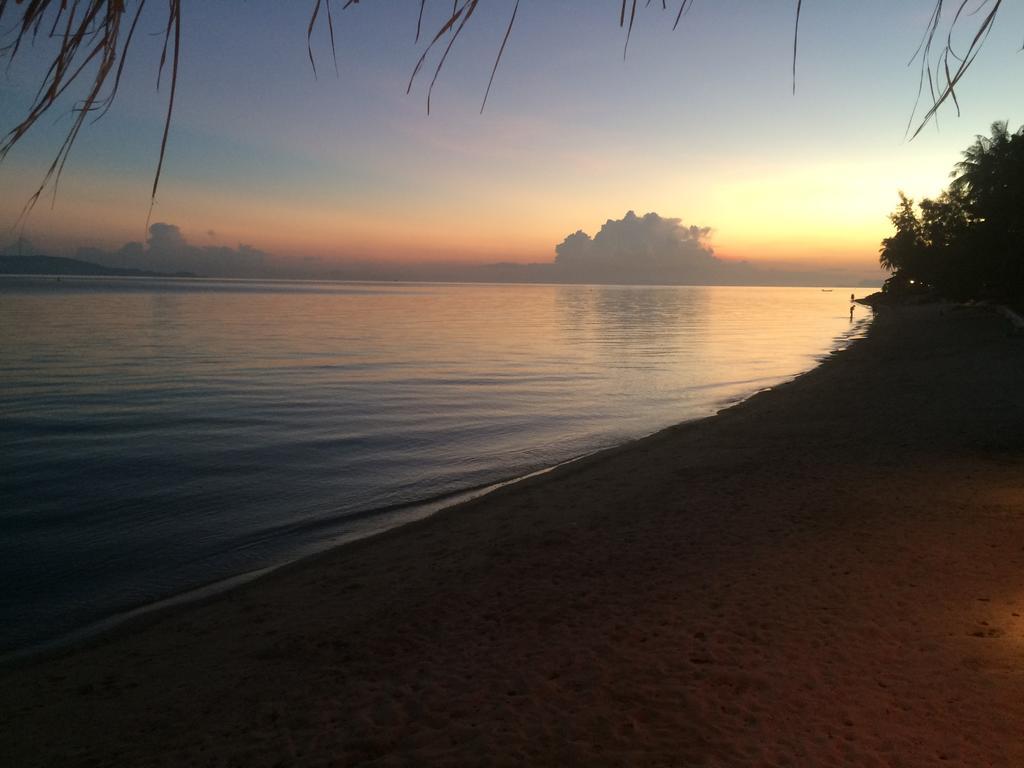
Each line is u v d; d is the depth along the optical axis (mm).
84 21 1022
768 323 73250
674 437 16547
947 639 5734
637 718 4867
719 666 5535
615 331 60688
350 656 6355
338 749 4773
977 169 52469
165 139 1058
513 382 28234
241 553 9945
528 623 6746
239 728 5199
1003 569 7242
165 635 7270
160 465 14898
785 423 17391
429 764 4508
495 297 189625
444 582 8133
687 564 8039
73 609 8094
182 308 90375
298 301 126812
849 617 6301
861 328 61562
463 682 5625
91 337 47875
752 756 4320
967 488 10516
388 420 20062
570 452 16156
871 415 17781
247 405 22469
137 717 5535
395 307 107750
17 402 22781
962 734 4410
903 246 81812
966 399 19328
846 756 4258
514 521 10492
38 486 13312
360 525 11117
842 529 8914
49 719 5598
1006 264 44812
